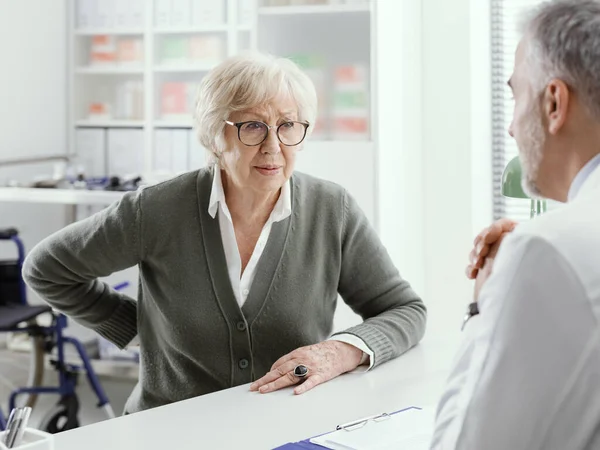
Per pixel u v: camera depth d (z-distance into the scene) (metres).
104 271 2.08
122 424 1.66
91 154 4.80
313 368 1.89
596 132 1.12
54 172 4.56
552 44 1.13
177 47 4.62
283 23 3.47
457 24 3.66
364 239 2.17
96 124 4.79
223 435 1.59
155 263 2.06
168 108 4.64
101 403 3.69
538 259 1.07
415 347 2.17
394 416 1.64
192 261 2.03
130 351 4.26
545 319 1.06
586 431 1.07
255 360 2.05
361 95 3.40
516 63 1.21
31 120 4.69
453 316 3.78
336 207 2.14
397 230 3.51
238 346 2.03
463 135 3.69
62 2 4.82
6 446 1.39
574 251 1.06
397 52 3.48
